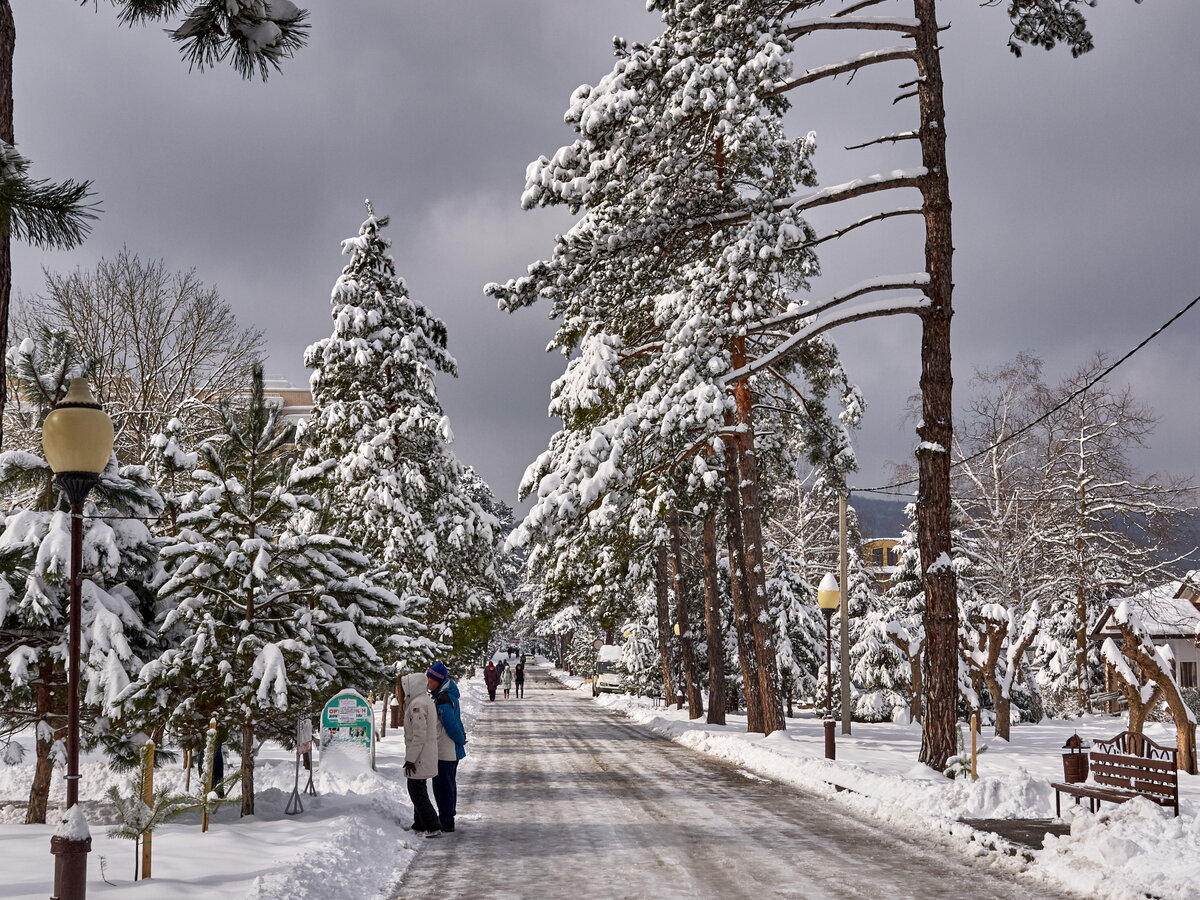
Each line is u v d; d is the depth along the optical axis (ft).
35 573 40.47
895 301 64.69
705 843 38.68
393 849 37.24
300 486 43.68
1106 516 142.41
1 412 24.98
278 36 26.48
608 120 68.28
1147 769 39.42
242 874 29.19
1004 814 43.60
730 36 64.23
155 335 120.88
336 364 109.29
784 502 176.14
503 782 60.03
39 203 19.81
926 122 65.21
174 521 44.80
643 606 171.83
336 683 42.73
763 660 91.66
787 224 65.67
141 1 25.72
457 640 85.30
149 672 39.04
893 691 130.21
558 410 86.94
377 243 112.47
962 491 159.12
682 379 72.95
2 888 26.66
